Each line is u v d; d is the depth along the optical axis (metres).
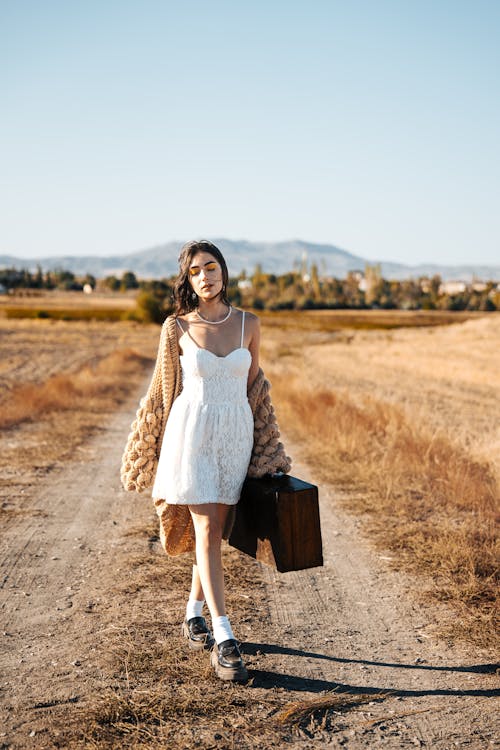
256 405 4.03
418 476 8.82
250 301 164.12
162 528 4.07
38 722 3.25
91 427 14.06
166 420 4.00
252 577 5.51
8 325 83.00
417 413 14.55
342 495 8.31
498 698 3.60
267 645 4.23
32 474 9.49
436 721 3.37
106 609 4.72
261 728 3.25
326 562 5.95
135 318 91.75
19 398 16.81
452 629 4.48
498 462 8.96
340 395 18.19
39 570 5.59
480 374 28.86
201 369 3.80
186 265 3.93
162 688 3.58
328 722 3.34
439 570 5.58
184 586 5.20
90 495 8.38
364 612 4.82
